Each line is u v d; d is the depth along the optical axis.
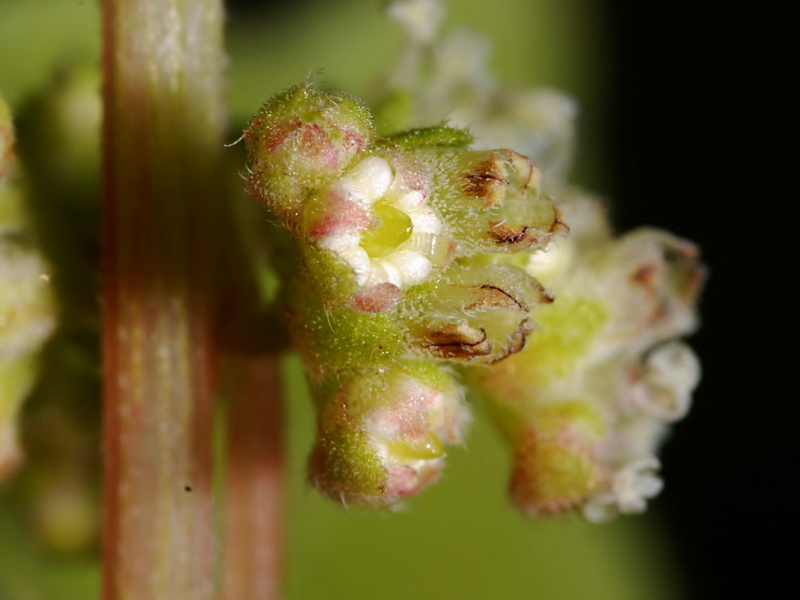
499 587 0.05
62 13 0.05
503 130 0.05
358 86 0.05
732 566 0.05
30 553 0.05
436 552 0.05
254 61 0.05
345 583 0.05
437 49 0.05
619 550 0.05
